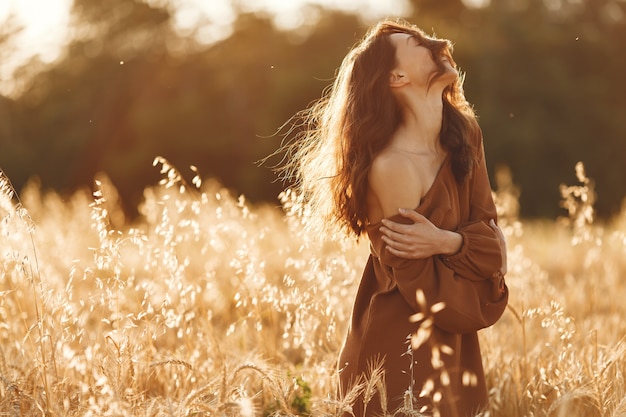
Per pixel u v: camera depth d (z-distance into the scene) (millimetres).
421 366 2920
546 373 3479
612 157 37719
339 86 3217
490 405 3352
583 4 43156
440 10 43719
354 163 2986
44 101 42375
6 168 40219
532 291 5051
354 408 3043
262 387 3496
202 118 39000
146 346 3570
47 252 5039
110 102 41219
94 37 42750
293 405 3340
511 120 37062
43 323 3266
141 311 3547
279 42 40594
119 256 3463
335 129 3154
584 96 37969
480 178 3178
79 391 2996
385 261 2928
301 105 36844
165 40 42469
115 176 38000
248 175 37938
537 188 36219
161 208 5754
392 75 2965
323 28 40312
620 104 40625
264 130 37281
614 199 37594
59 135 41469
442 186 2955
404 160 2908
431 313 2877
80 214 8086
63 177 40469
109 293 3420
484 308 3002
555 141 36812
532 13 40562
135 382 3070
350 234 3295
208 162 38688
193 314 3715
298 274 5102
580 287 5613
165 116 38562
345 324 4508
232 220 4199
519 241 9562
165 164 3652
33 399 2906
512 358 3791
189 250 5340
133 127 39781
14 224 3264
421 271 2885
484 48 38438
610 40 42469
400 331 2965
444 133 3041
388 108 2965
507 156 36188
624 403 2791
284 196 3680
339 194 3100
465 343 3127
